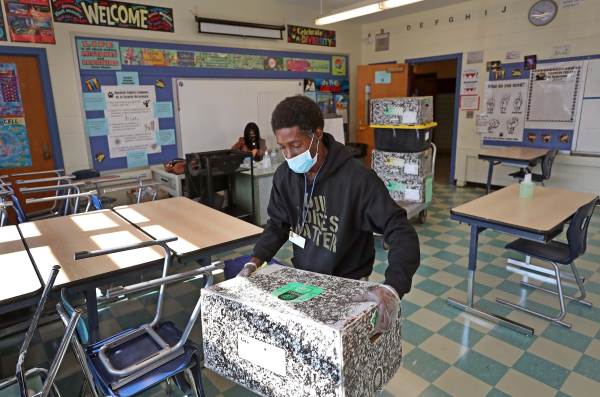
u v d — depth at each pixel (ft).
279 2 19.49
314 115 3.61
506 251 12.10
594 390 6.24
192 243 6.49
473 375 6.65
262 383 2.98
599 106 16.35
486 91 19.61
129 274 5.57
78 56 14.30
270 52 19.61
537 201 8.93
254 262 4.07
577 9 16.30
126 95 15.52
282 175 4.31
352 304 2.85
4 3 12.76
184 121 17.15
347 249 3.96
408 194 14.35
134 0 15.14
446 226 14.64
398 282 3.19
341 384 2.51
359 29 24.03
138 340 5.36
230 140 18.70
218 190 14.78
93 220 7.93
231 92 18.39
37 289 4.85
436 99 33.32
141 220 7.91
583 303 8.79
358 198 3.76
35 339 7.86
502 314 8.56
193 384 5.24
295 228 4.29
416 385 6.43
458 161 21.33
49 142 14.47
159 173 15.17
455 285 9.96
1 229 7.37
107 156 15.49
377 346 2.88
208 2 17.10
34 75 13.84
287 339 2.72
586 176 17.17
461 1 19.44
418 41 21.75
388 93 22.90
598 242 12.48
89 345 5.24
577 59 16.62
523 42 18.03
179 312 8.90
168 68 16.38
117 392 4.44
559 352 7.22
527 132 18.61
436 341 7.63
